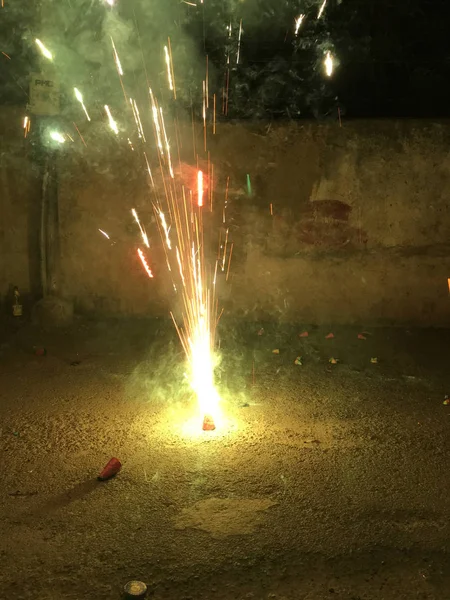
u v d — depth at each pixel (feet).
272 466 9.45
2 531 7.95
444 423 10.96
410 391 12.34
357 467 9.48
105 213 15.87
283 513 8.32
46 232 15.80
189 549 7.61
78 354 14.16
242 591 6.97
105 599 6.83
